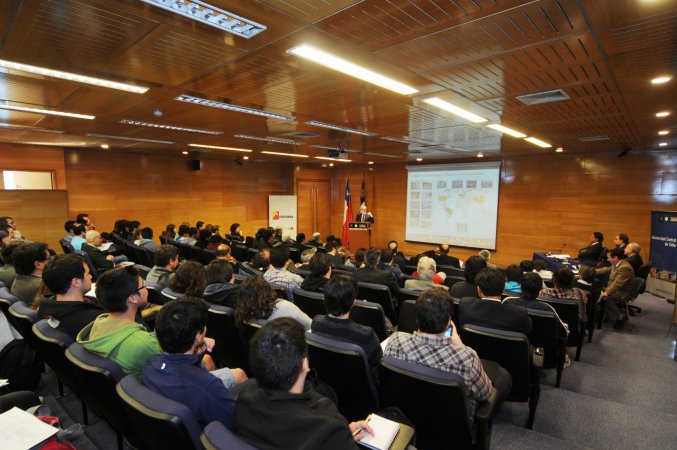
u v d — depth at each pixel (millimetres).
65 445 1232
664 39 2152
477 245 9805
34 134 6004
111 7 1814
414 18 1921
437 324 1674
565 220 8375
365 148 7766
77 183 8297
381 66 2654
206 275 2686
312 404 1092
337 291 1953
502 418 2557
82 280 2025
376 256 3979
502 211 9344
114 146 7680
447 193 10328
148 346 1622
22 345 2135
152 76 2918
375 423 1361
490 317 2377
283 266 3562
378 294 3404
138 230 7172
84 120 4797
